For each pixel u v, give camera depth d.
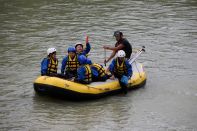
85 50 26.81
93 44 35.94
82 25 43.09
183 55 32.97
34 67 29.61
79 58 23.56
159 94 24.75
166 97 24.27
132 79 25.38
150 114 21.77
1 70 28.81
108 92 24.06
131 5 54.41
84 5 54.34
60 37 38.34
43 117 21.23
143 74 26.58
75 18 46.41
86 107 22.61
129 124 20.50
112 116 21.44
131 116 21.50
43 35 39.09
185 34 39.41
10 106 22.64
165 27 42.22
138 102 23.42
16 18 46.56
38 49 34.34
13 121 20.73
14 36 38.72
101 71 24.33
